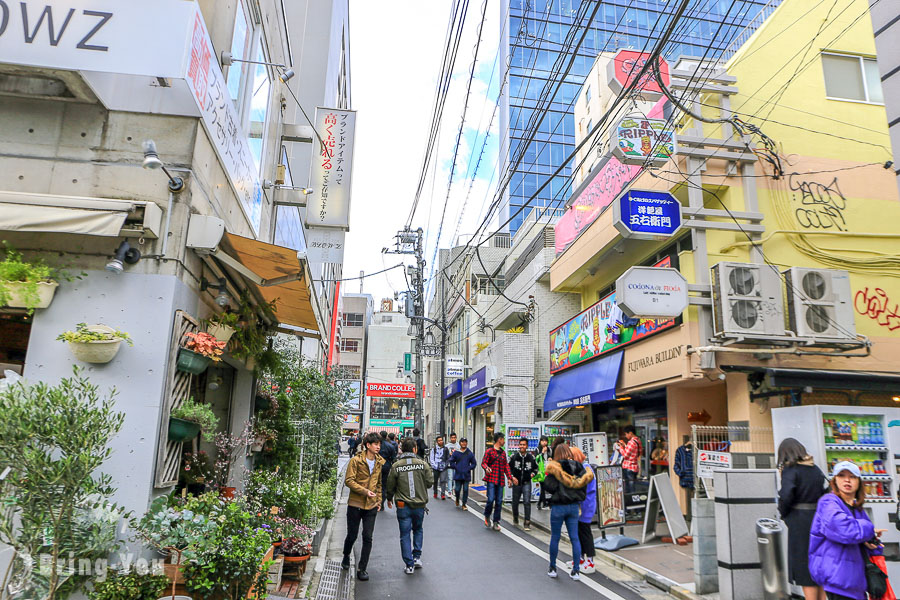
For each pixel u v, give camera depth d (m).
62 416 3.84
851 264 10.66
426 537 10.67
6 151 5.27
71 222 4.63
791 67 11.43
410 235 25.06
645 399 14.15
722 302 9.62
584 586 7.38
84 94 5.24
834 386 8.97
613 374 13.09
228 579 4.78
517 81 44.75
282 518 7.48
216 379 8.65
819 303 9.72
